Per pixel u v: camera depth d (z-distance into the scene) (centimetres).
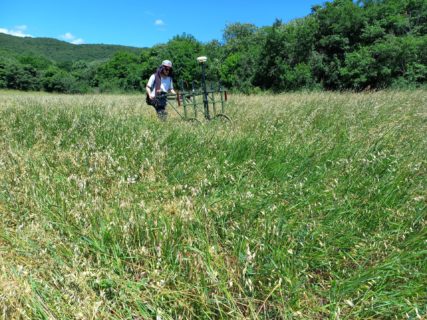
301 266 258
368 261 270
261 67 3528
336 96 1105
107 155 430
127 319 214
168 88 825
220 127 629
